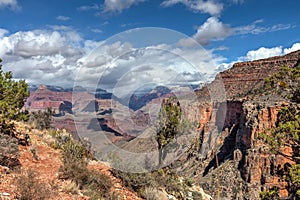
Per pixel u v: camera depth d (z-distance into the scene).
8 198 5.68
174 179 10.90
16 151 8.67
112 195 7.50
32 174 7.03
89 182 7.83
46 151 10.32
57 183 7.34
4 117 9.37
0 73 9.50
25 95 9.88
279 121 11.38
